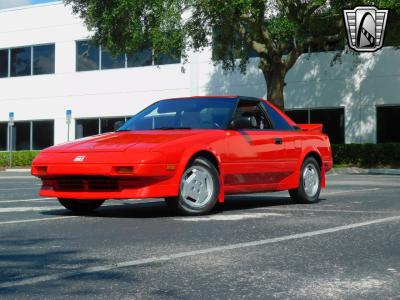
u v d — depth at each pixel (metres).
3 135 36.19
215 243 5.46
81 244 5.42
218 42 24.31
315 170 9.59
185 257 4.79
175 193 7.45
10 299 3.54
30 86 35.31
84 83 33.75
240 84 29.78
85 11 24.36
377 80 26.97
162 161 7.30
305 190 9.36
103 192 7.37
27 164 32.56
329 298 3.57
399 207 8.73
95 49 33.47
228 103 8.56
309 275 4.16
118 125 8.86
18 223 6.95
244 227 6.53
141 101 32.22
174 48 22.59
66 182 7.63
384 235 5.93
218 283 3.93
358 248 5.21
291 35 23.14
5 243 5.49
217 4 20.53
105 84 33.19
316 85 28.20
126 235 5.97
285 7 22.83
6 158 32.81
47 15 34.88
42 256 4.85
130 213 8.02
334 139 27.91
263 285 3.88
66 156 7.58
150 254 4.92
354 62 26.84
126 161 7.20
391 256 4.86
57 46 34.53
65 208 8.78
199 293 3.68
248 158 8.34
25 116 35.44
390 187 13.83
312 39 23.27
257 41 24.58
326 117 28.11
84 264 4.53
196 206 7.68
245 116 8.57
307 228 6.44
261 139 8.61
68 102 34.22
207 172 7.79
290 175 9.13
